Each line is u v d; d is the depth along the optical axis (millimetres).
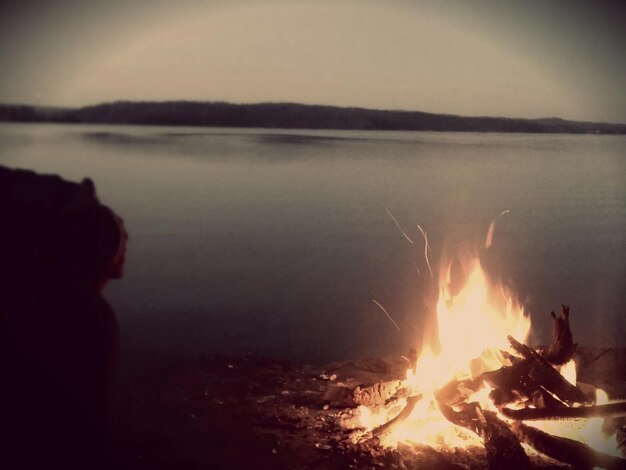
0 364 1360
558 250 5605
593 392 2979
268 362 3734
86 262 1456
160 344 4168
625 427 2727
